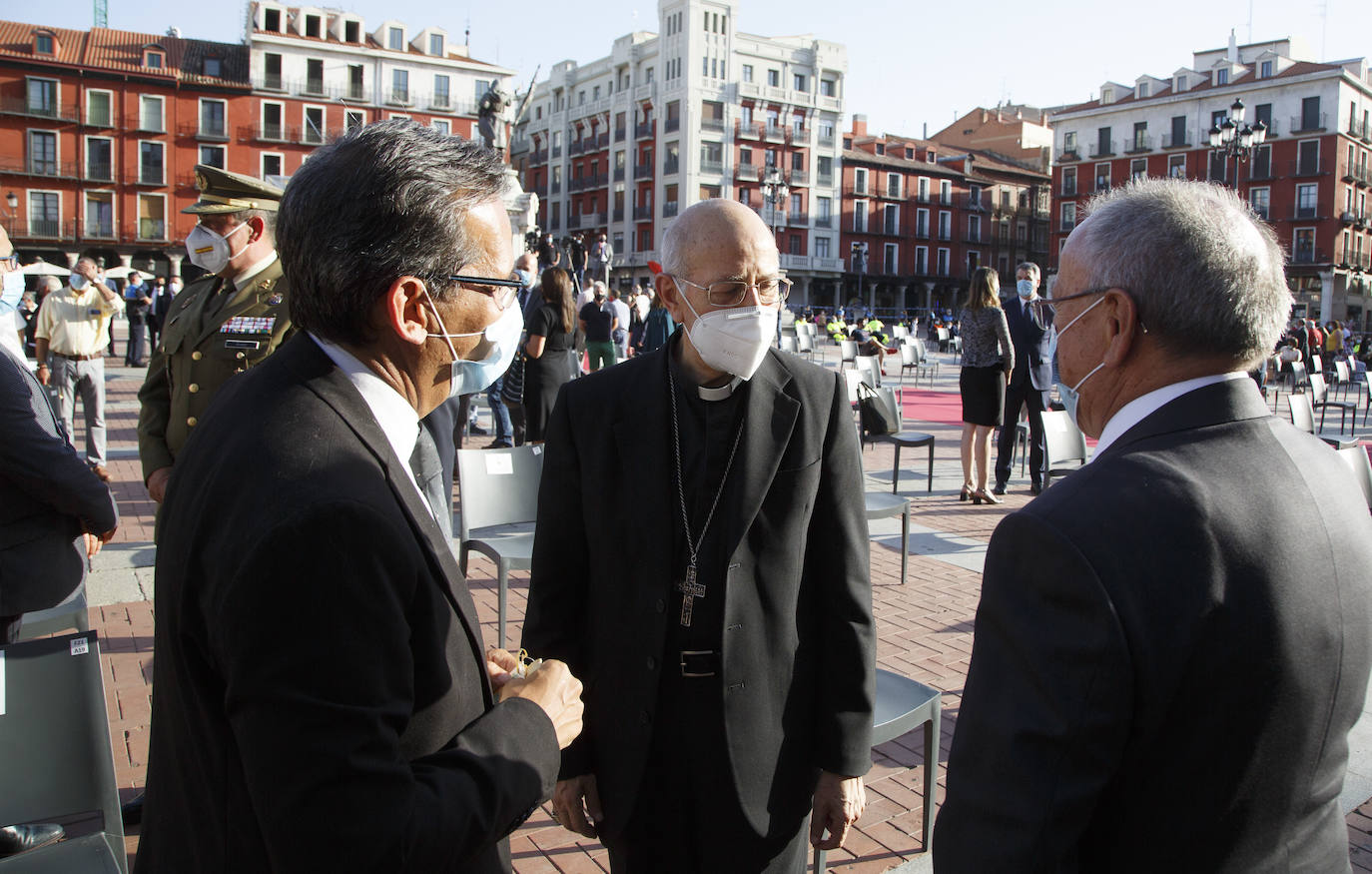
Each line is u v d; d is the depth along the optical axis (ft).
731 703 5.71
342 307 3.79
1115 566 3.56
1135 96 185.37
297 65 161.27
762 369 6.13
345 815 3.08
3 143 143.13
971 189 217.97
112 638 14.20
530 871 8.84
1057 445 21.90
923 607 16.78
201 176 10.05
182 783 3.58
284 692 3.11
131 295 62.44
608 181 203.31
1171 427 4.01
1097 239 4.24
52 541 8.63
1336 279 163.63
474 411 35.58
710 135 184.85
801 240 196.24
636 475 5.97
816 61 195.42
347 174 3.77
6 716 6.19
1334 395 62.03
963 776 3.83
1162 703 3.52
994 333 24.75
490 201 4.11
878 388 26.22
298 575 3.15
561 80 217.36
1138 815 3.68
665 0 186.60
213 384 10.02
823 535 6.20
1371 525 4.07
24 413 8.08
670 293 6.20
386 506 3.50
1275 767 3.62
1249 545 3.61
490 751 3.76
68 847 6.36
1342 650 3.73
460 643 3.88
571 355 25.43
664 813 5.94
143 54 152.66
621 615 5.94
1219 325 3.92
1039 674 3.62
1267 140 165.37
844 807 6.15
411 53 170.09
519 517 14.43
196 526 3.41
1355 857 8.95
